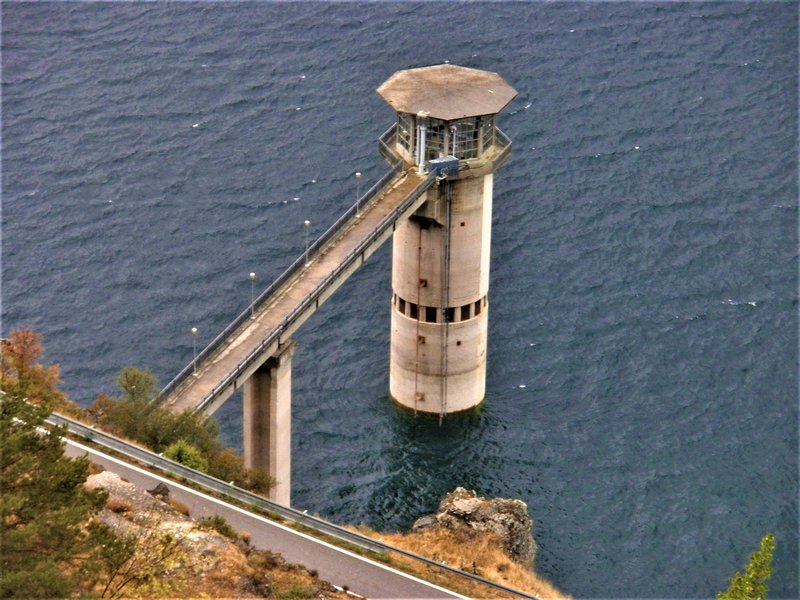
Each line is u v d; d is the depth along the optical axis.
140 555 118.12
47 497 106.38
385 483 198.12
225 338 173.62
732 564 179.88
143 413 156.25
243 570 122.69
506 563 155.88
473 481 198.25
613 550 182.50
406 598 128.00
